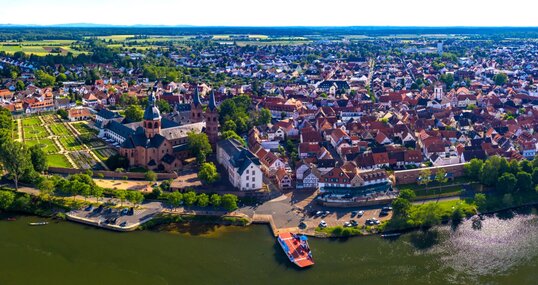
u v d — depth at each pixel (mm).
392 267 199375
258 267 199000
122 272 195750
